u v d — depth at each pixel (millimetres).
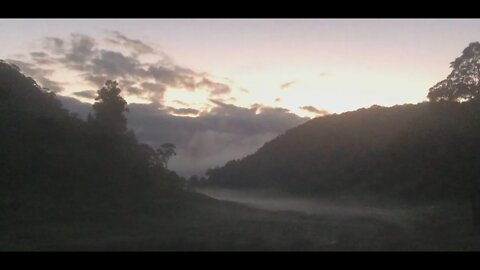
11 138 51500
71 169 50406
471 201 42000
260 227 38969
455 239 32594
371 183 75375
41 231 35125
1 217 38750
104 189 49625
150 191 54125
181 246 26797
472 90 50531
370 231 37844
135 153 63625
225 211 52812
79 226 38156
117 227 38562
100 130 60625
